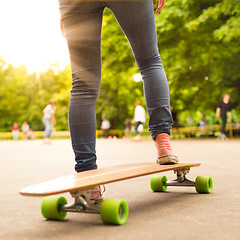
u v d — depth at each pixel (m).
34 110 43.09
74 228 1.88
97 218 2.10
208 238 1.62
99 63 2.40
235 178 3.79
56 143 18.69
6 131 44.91
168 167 2.41
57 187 1.75
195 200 2.57
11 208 2.48
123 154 8.54
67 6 2.36
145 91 2.62
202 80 19.20
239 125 20.36
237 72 18.09
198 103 22.06
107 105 33.34
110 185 3.46
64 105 39.78
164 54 16.09
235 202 2.47
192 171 4.52
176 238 1.63
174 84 17.83
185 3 14.48
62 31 2.64
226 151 8.58
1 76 43.34
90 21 2.35
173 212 2.19
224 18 14.33
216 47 16.05
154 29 2.51
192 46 16.09
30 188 1.76
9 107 43.78
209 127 22.75
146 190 3.13
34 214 2.28
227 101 16.06
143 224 1.91
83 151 2.34
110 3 2.33
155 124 2.61
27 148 13.13
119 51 16.34
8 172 4.98
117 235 1.71
